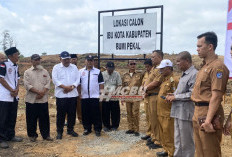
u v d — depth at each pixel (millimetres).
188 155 4133
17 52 5820
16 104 6027
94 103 6637
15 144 5914
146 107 6219
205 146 3232
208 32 3309
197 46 3381
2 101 5613
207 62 3305
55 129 7340
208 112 3105
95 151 5453
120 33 7227
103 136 6641
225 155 5156
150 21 6855
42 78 5996
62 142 6094
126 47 7176
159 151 5363
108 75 7184
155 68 5430
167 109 4594
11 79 5770
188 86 4027
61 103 6270
